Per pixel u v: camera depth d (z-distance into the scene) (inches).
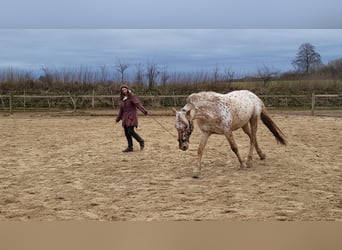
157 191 244.2
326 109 966.4
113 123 672.4
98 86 1085.1
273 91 1090.1
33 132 548.4
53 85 1077.1
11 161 346.3
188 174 290.2
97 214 199.9
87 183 267.7
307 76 1177.4
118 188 253.6
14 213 202.5
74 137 496.4
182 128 272.5
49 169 313.4
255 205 212.4
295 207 208.4
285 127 585.9
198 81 1111.6
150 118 764.0
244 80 1160.2
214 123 280.5
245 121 301.6
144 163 331.6
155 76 1111.0
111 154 375.6
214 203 217.2
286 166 312.7
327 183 260.8
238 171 296.4
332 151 381.1
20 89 1054.4
